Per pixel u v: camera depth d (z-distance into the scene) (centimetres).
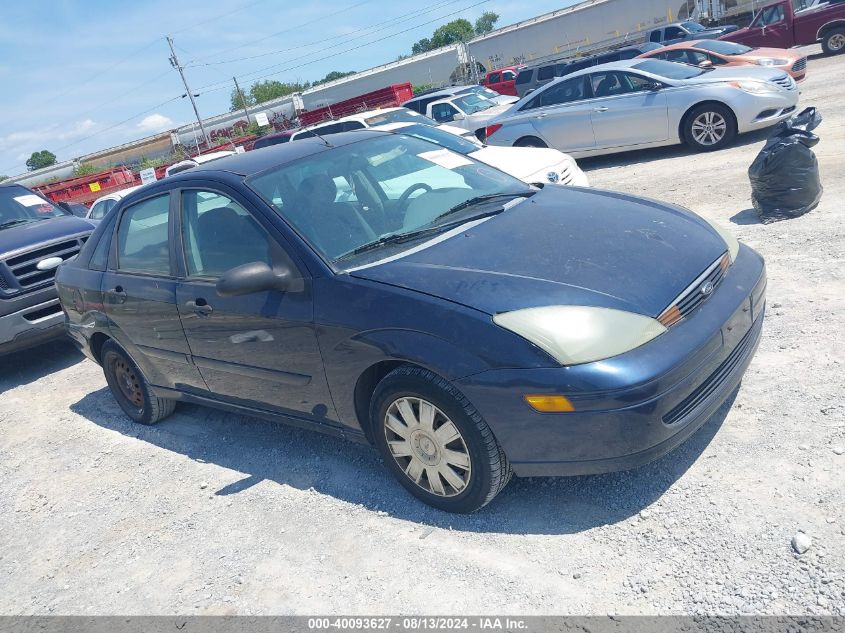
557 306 306
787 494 309
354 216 399
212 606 334
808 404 367
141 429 560
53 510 466
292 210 396
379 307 338
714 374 325
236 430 516
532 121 1263
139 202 495
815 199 664
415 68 4234
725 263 358
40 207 895
